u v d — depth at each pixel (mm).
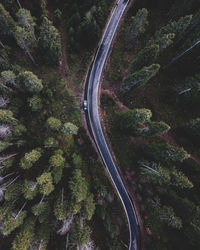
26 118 36719
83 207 29156
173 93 38500
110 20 43438
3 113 26953
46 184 26469
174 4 36688
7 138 30750
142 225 37562
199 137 35625
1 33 35281
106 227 33469
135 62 33219
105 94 42812
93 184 37000
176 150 27453
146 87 42406
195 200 33656
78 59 42969
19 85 32438
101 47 43625
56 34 30531
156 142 40094
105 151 41156
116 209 37844
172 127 39844
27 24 31391
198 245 30109
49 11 41406
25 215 27703
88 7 38688
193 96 34188
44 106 38625
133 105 42188
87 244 27156
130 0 43719
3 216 26203
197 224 28016
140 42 43406
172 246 33656
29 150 35000
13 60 38844
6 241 31781
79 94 42250
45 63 41312
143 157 38219
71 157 37531
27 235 25594
